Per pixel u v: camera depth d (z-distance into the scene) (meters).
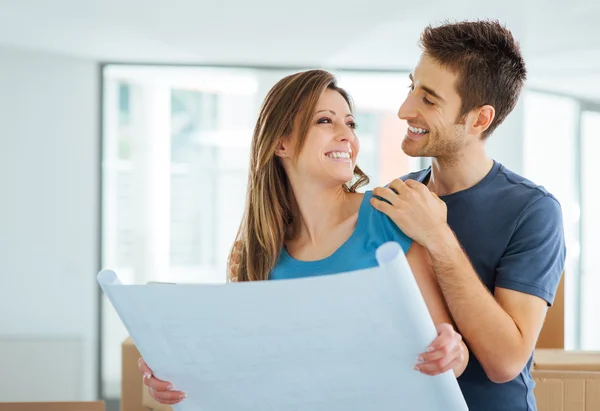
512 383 1.51
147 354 1.17
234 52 5.10
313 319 1.04
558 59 5.12
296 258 1.44
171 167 5.76
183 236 5.78
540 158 6.00
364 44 4.84
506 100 1.57
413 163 5.83
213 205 5.82
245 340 1.09
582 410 1.89
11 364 5.21
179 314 1.09
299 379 1.14
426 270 1.35
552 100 6.06
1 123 5.20
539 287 1.45
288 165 1.43
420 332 1.05
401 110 1.55
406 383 1.13
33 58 5.21
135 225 5.67
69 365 5.25
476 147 1.58
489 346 1.34
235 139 5.81
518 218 1.51
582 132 6.15
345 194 1.45
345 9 4.02
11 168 5.23
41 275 5.27
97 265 5.34
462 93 1.51
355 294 1.01
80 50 5.08
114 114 5.59
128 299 1.10
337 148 1.37
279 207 1.45
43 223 5.27
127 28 4.46
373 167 5.86
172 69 5.48
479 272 1.53
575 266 6.15
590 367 2.04
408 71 5.60
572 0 3.76
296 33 4.55
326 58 5.28
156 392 1.22
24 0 3.89
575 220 6.15
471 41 1.51
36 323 5.26
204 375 1.17
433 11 4.05
